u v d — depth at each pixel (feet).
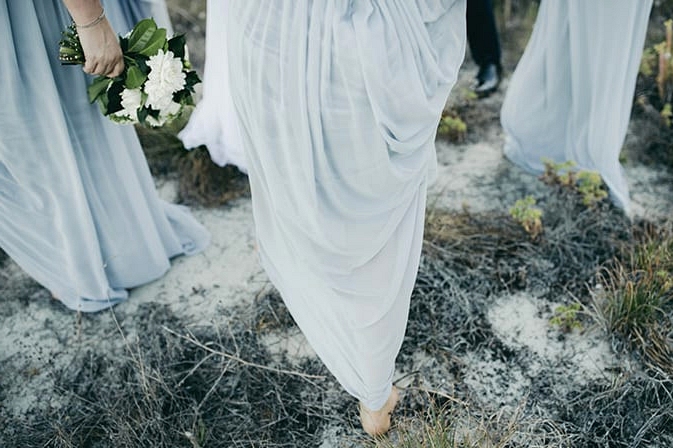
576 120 8.80
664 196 9.26
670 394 6.97
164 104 6.42
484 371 7.45
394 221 5.85
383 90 5.17
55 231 7.52
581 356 7.52
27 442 7.10
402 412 7.13
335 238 5.80
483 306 8.08
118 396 7.37
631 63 7.91
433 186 9.69
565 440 6.73
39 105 6.53
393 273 5.99
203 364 7.69
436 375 7.45
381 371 6.24
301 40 5.15
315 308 6.40
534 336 7.76
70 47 6.15
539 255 8.55
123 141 7.38
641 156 9.86
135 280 8.47
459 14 5.89
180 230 8.98
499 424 6.84
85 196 7.29
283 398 7.32
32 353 8.02
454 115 10.68
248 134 5.92
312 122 5.31
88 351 7.97
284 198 5.84
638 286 7.53
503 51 11.95
